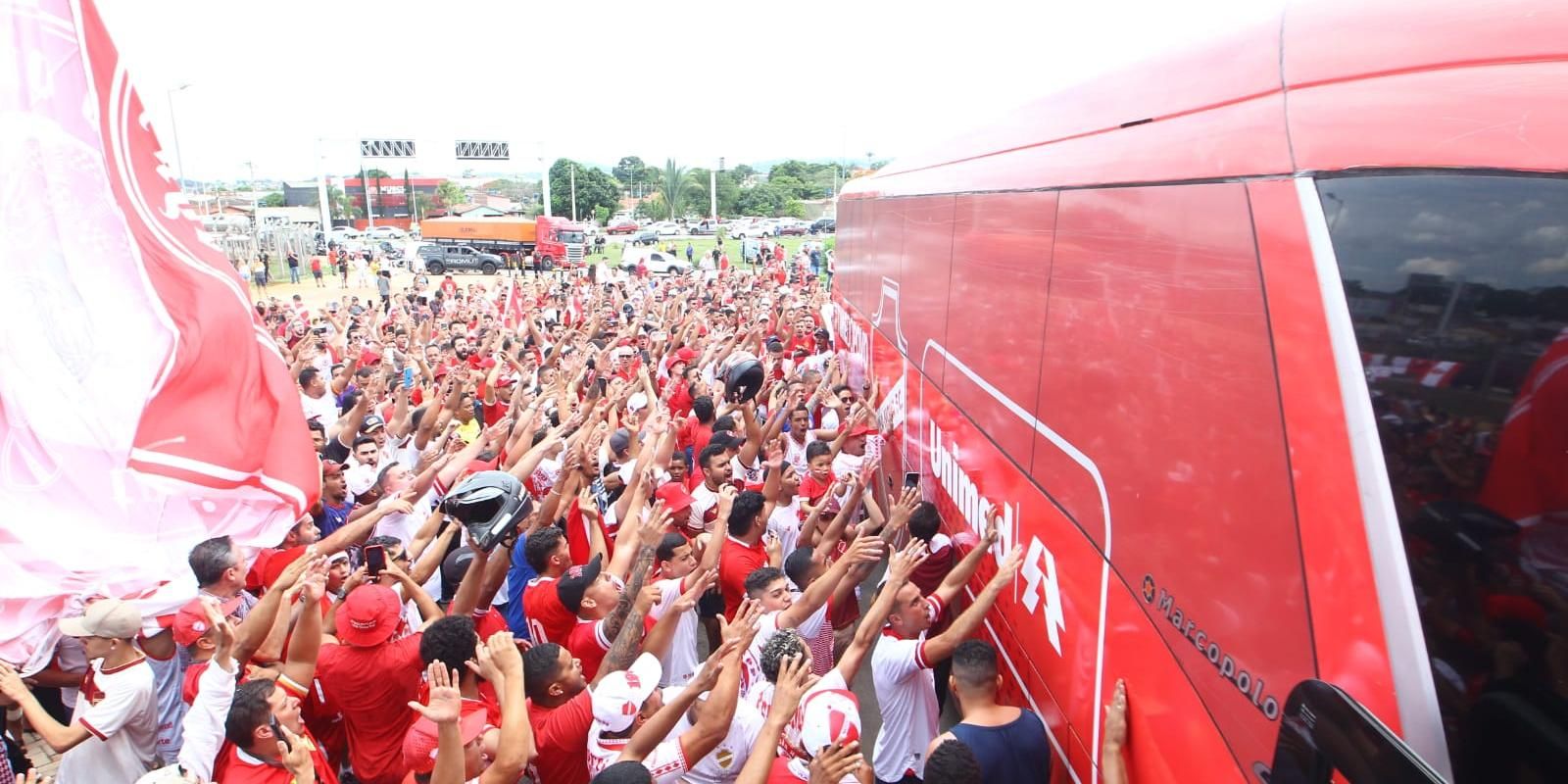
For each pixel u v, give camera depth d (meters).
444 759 3.63
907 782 4.85
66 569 6.61
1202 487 2.85
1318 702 2.21
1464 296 1.93
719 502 5.82
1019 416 4.77
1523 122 1.85
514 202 129.38
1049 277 4.38
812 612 5.09
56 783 4.91
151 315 7.51
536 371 13.51
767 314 21.02
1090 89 4.43
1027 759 3.94
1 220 7.07
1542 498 1.78
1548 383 1.77
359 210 118.75
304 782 3.84
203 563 5.37
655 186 138.38
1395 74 2.25
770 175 138.25
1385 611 2.03
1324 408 2.25
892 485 9.17
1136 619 3.29
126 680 4.85
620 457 8.71
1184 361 3.00
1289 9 2.82
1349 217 2.23
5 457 6.83
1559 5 1.94
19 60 7.16
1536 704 1.77
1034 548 4.48
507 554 5.70
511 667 3.93
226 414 7.56
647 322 20.75
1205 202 2.90
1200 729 2.81
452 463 7.90
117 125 7.56
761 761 3.59
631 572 5.54
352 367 13.73
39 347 7.08
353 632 4.77
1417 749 1.94
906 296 8.63
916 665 4.60
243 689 4.13
